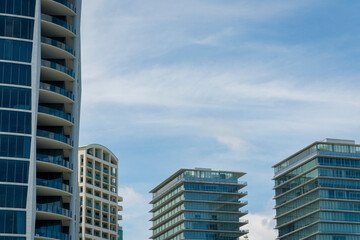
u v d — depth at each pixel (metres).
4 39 113.25
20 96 111.38
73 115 120.31
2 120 109.62
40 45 115.44
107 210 198.38
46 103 119.62
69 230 115.94
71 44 123.81
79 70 130.50
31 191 107.94
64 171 117.31
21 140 109.62
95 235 191.75
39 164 112.94
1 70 111.75
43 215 112.44
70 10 122.19
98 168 199.88
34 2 116.31
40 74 118.06
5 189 107.06
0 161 107.88
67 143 117.00
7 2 115.00
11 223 105.88
